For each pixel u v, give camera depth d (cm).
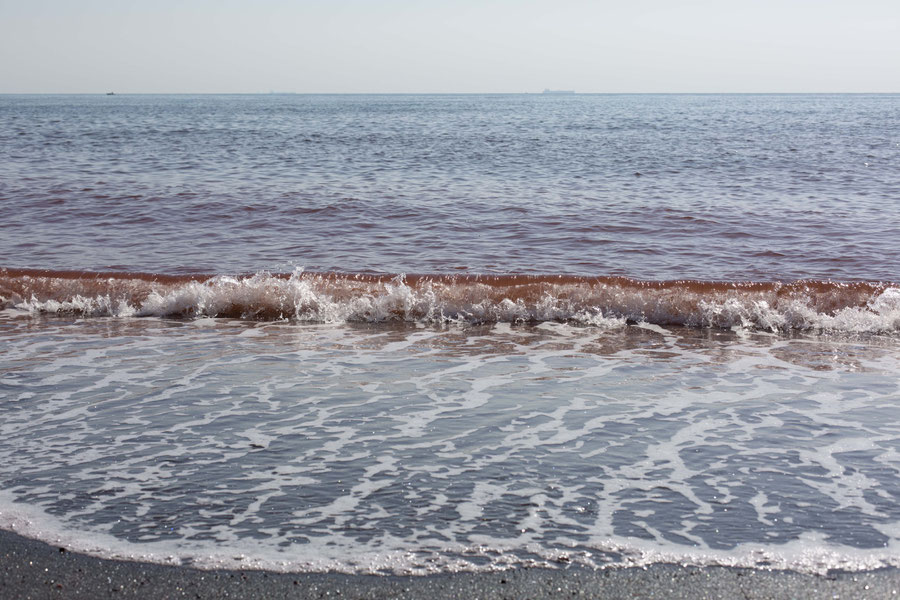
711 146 3044
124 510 395
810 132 4078
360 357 679
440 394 580
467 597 327
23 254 1045
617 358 682
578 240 1167
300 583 335
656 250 1102
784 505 405
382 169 2103
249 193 1576
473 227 1259
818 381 617
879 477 439
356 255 1063
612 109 9044
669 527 383
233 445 480
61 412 535
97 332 757
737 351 708
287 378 616
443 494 416
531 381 613
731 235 1204
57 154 2427
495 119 6012
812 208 1450
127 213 1357
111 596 326
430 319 816
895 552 361
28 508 396
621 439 494
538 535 374
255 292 835
